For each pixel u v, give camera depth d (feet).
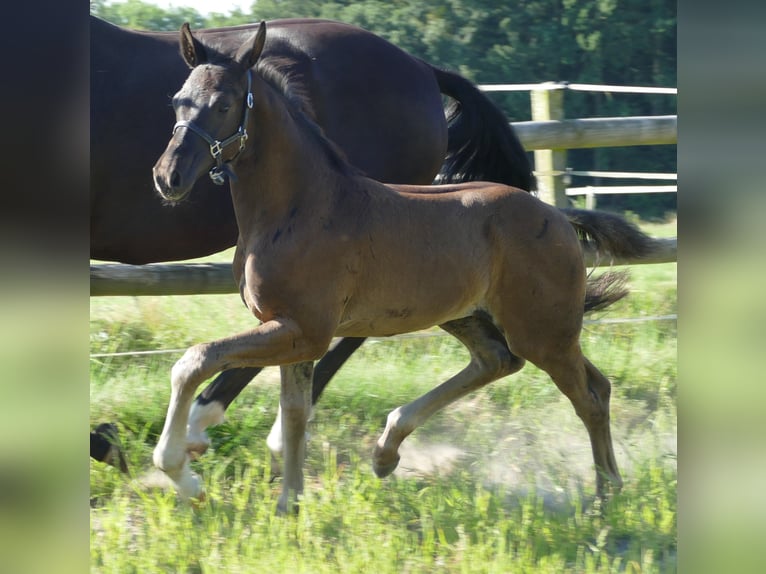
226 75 16.46
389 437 19.71
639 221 78.84
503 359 20.63
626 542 17.34
